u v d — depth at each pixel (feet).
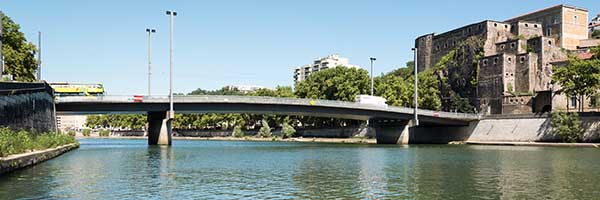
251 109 315.99
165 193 104.17
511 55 484.74
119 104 279.69
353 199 98.94
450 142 404.36
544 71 471.62
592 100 354.74
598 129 335.67
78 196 98.63
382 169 157.99
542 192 108.06
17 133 156.35
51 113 247.70
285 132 539.70
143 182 120.88
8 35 281.13
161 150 261.85
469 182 124.67
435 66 585.22
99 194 101.60
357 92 493.36
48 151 173.47
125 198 97.40
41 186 109.09
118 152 237.04
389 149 296.51
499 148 308.81
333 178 132.46
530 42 494.18
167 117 294.05
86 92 331.36
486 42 526.98
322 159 202.39
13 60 274.98
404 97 477.77
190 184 118.32
